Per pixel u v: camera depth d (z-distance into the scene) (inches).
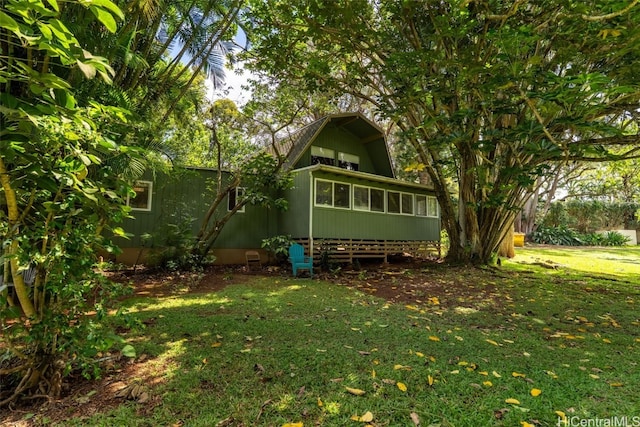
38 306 89.5
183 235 327.6
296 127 709.3
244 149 399.5
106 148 81.4
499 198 316.8
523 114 276.5
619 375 111.7
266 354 123.0
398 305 209.5
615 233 856.3
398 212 481.1
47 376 93.7
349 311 190.5
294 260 335.6
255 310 188.2
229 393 94.8
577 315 192.9
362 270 369.4
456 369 113.4
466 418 84.4
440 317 183.5
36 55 92.0
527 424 82.0
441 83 257.1
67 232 86.7
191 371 108.0
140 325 102.7
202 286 260.8
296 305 202.5
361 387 99.3
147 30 245.6
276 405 88.9
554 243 840.9
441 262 411.8
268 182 357.4
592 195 1045.2
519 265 414.0
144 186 354.3
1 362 97.9
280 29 316.8
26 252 80.5
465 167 365.4
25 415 84.0
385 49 295.1
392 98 292.7
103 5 51.8
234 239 405.1
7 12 58.6
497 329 163.0
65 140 71.7
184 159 392.2
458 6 218.8
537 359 124.8
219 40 330.3
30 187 81.4
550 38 229.3
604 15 184.2
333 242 398.0
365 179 430.6
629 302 227.1
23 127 66.7
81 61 56.1
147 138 209.2
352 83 335.0
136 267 329.4
